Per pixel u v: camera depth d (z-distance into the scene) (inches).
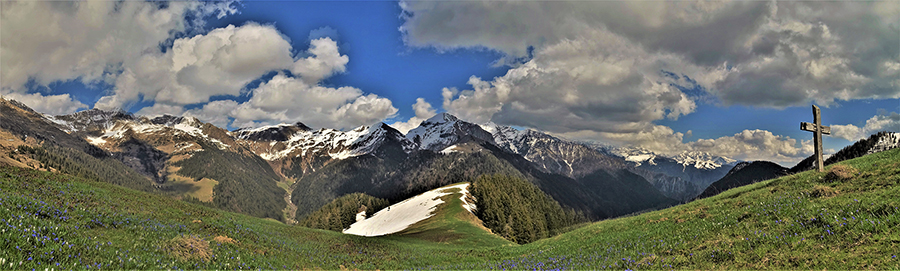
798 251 650.2
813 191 959.6
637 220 1503.4
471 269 1294.3
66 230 703.7
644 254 903.7
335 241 1945.1
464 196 6245.1
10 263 484.4
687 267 745.0
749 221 882.1
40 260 532.4
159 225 1101.7
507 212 5324.8
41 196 1114.1
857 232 633.6
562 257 1182.9
